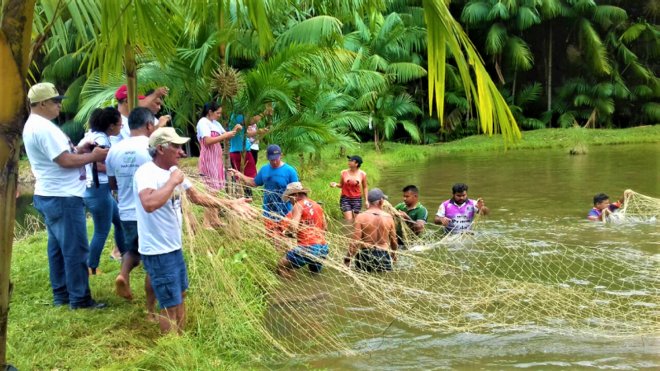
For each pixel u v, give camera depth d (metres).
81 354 4.27
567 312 5.41
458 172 16.78
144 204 4.20
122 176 4.96
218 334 4.78
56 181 4.82
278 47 9.16
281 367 4.45
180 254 4.64
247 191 8.00
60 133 4.76
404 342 4.88
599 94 29.88
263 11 3.08
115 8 3.44
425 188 13.65
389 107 24.94
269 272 5.95
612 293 5.90
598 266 6.81
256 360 4.57
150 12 4.02
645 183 13.20
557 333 4.98
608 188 12.64
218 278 5.05
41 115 4.79
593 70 29.97
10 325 4.61
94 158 4.88
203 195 4.80
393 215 8.03
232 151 9.59
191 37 8.74
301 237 6.09
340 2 9.11
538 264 6.91
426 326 5.19
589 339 4.86
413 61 27.44
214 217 5.25
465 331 5.05
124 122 6.22
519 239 8.12
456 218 8.98
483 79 2.60
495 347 4.74
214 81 8.41
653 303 5.60
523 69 30.12
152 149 4.32
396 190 13.47
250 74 8.81
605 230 8.73
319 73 9.66
